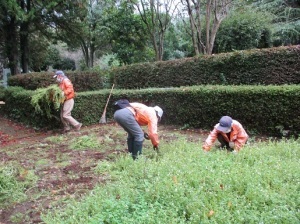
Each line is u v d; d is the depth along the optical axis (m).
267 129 6.57
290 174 3.15
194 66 9.72
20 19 13.08
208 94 7.41
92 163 4.95
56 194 3.73
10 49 15.11
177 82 10.16
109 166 4.48
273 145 4.68
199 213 2.52
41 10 14.36
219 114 7.28
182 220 2.46
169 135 7.03
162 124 8.50
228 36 12.23
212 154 4.16
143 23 14.95
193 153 4.20
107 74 12.08
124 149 5.75
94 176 4.27
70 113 8.08
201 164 3.61
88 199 3.10
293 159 3.85
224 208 2.60
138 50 15.78
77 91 11.27
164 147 5.22
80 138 6.57
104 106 9.26
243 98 6.82
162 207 2.67
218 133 4.70
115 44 16.14
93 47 19.66
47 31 16.12
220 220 2.40
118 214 2.64
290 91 6.17
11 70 15.37
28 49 16.38
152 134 4.62
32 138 7.85
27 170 4.70
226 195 2.79
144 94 8.80
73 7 14.98
